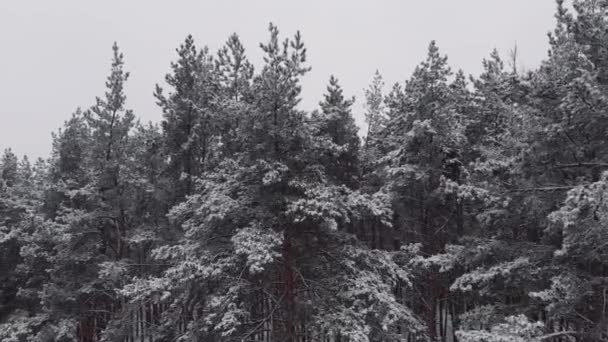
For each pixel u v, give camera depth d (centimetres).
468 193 1281
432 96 1571
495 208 1340
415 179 1522
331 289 1233
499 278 1249
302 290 1278
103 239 1845
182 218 1398
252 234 1098
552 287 1030
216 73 1770
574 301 1026
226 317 1052
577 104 1020
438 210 1638
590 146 1130
